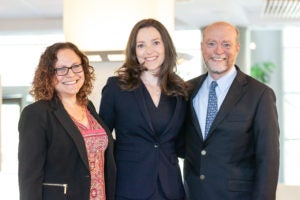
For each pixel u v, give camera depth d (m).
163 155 2.52
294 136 9.56
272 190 2.45
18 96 7.84
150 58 2.55
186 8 6.59
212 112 2.62
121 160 2.53
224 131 2.54
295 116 9.53
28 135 2.21
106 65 3.29
